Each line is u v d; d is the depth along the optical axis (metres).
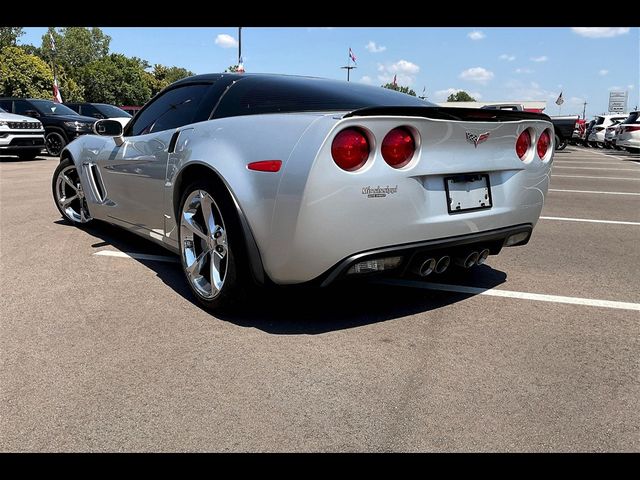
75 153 4.83
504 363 2.45
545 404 2.10
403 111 2.42
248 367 2.38
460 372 2.35
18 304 3.14
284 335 2.72
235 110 3.10
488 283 3.65
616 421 1.99
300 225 2.38
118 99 79.94
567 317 3.03
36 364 2.39
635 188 9.59
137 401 2.10
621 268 4.09
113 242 4.68
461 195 2.77
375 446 1.84
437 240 2.70
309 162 2.33
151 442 1.85
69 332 2.74
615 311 3.13
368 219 2.45
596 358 2.51
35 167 11.91
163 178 3.35
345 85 3.45
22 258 4.14
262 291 2.80
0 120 12.79
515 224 3.10
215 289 2.90
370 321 2.92
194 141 3.02
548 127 3.17
